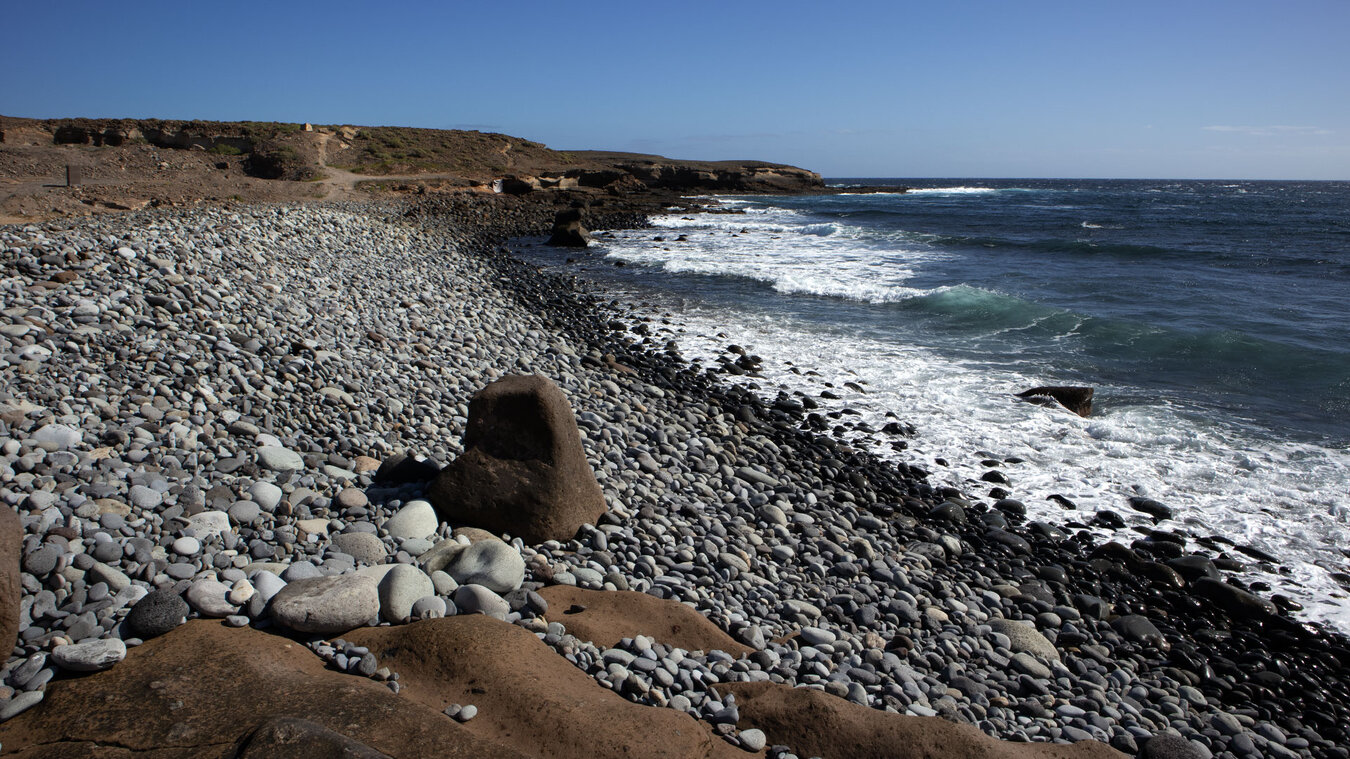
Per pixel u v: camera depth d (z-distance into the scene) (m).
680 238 29.81
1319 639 5.52
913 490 7.74
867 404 10.12
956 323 14.56
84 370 6.30
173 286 8.74
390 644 3.73
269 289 10.20
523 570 4.60
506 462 5.39
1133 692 4.78
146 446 5.28
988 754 3.55
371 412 7.23
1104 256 24.66
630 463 7.14
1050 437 8.98
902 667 4.51
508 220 33.56
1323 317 14.42
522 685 3.47
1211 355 11.93
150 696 3.15
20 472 4.61
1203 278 19.45
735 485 7.12
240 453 5.59
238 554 4.34
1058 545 6.77
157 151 40.06
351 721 3.09
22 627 3.47
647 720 3.40
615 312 15.43
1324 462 8.13
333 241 15.86
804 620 4.91
